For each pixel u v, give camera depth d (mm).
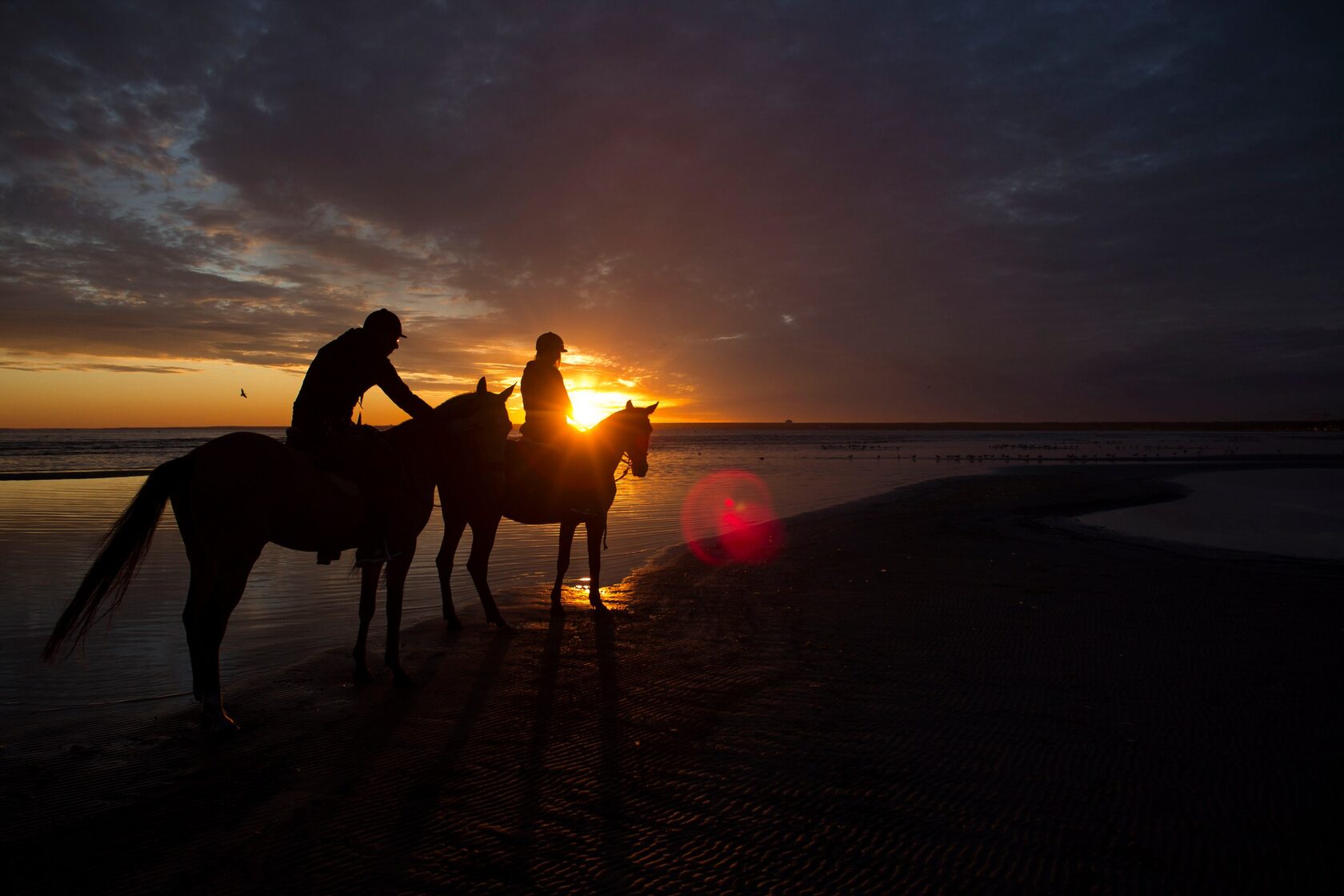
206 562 4816
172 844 3381
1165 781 4043
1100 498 20859
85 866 3193
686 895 3027
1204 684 5637
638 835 3496
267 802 3787
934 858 3299
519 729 4816
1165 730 4746
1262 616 7715
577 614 8016
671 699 5379
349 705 5234
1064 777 4094
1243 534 14109
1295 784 3988
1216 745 4516
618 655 6477
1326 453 54781
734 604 8406
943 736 4680
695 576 9984
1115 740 4598
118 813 3662
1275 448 66812
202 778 4070
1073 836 3475
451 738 4660
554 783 4035
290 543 5105
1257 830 3520
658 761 4328
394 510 5684
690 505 19594
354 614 7945
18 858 3246
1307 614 7809
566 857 3309
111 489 22750
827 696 5430
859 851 3355
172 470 4559
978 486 24484
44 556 11312
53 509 17422
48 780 4016
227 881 3098
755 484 26797
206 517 4586
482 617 7887
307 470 5043
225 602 4648
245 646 6750
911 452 59062
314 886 3070
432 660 6324
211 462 4625
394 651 5660
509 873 3184
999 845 3402
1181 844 3400
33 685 5652
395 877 3145
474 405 6469
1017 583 9430
